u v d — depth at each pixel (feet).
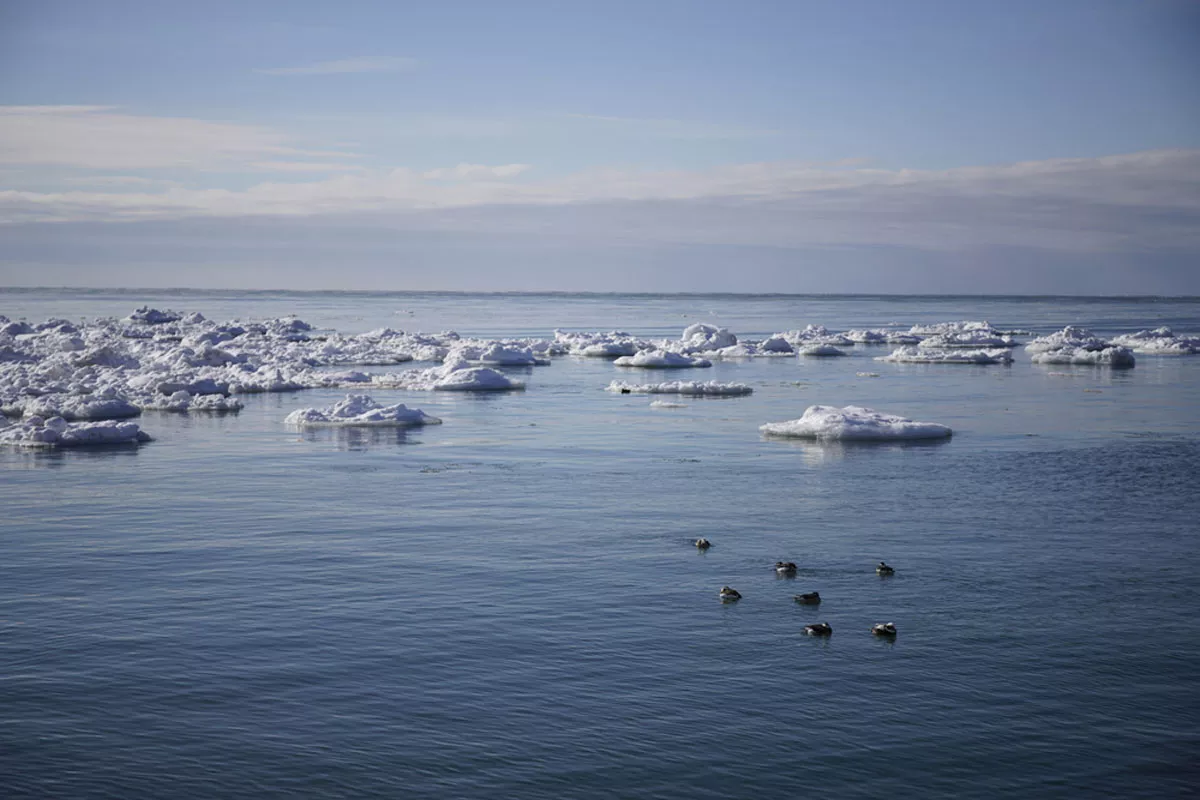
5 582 84.43
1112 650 71.00
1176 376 263.29
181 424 174.70
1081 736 59.11
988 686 65.36
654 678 66.13
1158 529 101.76
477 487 121.39
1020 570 88.22
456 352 295.07
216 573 86.94
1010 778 54.85
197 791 53.16
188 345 303.48
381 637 72.54
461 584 84.07
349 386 233.14
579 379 255.29
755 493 118.01
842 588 83.51
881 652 70.44
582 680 65.82
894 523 104.06
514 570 87.92
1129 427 170.19
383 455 143.02
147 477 127.44
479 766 55.62
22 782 53.72
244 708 61.82
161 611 77.61
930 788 53.93
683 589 83.05
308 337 407.64
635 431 166.09
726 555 92.53
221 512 108.68
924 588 83.56
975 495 116.88
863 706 62.54
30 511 109.19
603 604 79.46
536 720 60.54
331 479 126.21
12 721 60.08
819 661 68.90
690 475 128.36
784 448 148.66
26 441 151.33
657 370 282.56
